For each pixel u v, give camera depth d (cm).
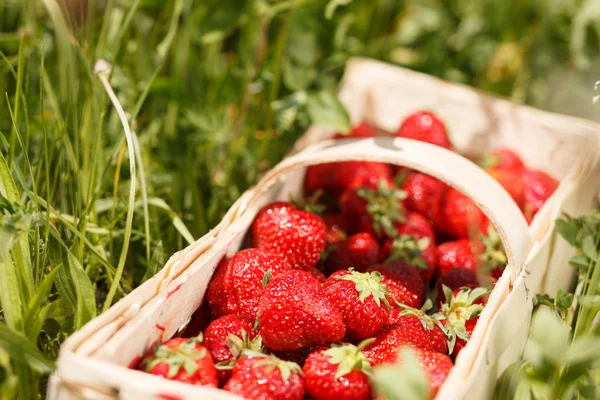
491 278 53
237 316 47
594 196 60
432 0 83
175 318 46
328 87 75
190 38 69
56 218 50
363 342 44
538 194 59
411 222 57
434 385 43
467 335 48
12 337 43
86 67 55
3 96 60
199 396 40
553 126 61
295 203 54
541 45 80
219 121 67
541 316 42
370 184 59
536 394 43
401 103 65
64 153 55
